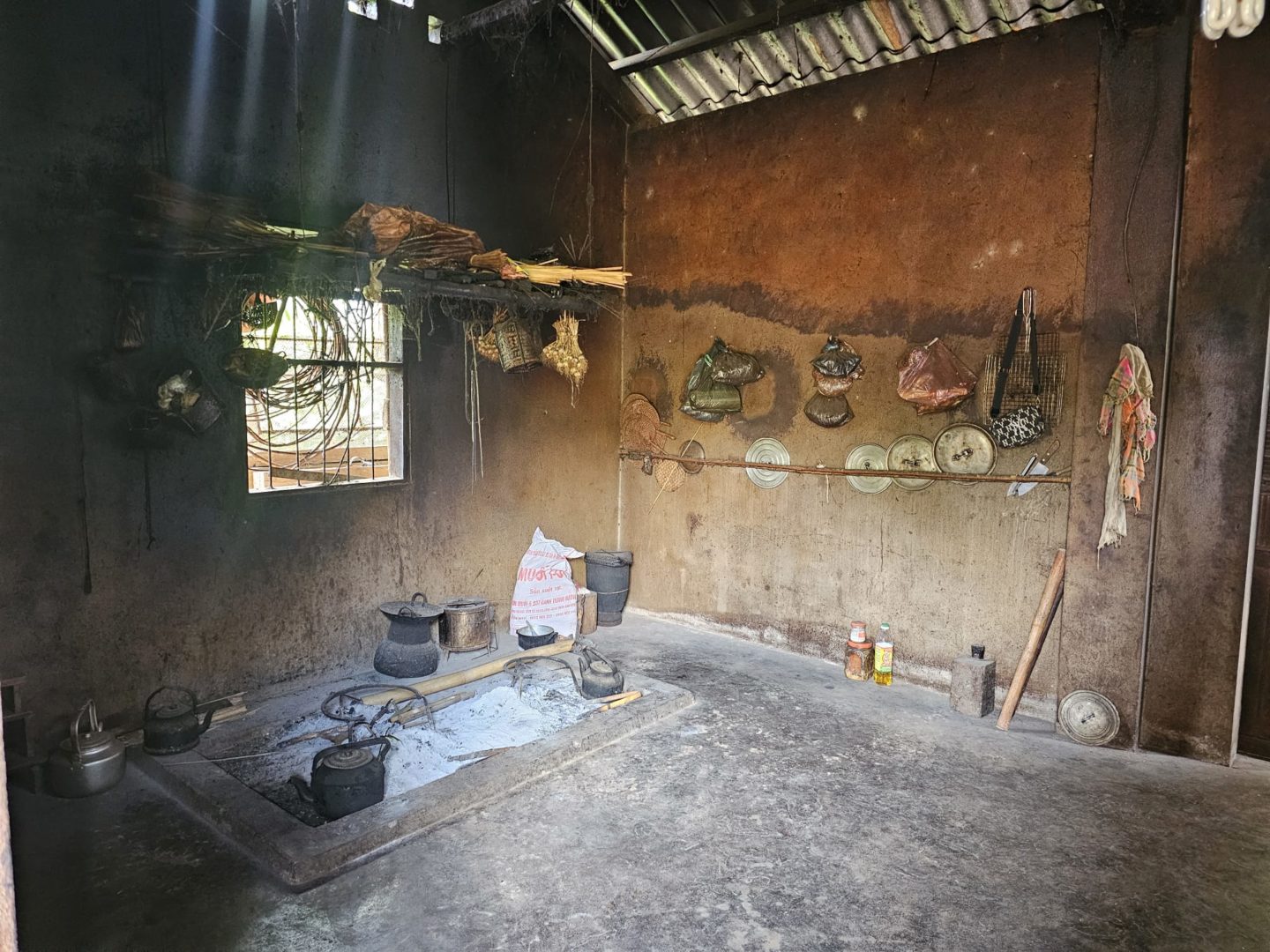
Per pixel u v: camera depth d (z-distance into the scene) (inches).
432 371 187.5
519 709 158.2
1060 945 96.4
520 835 118.3
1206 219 138.3
